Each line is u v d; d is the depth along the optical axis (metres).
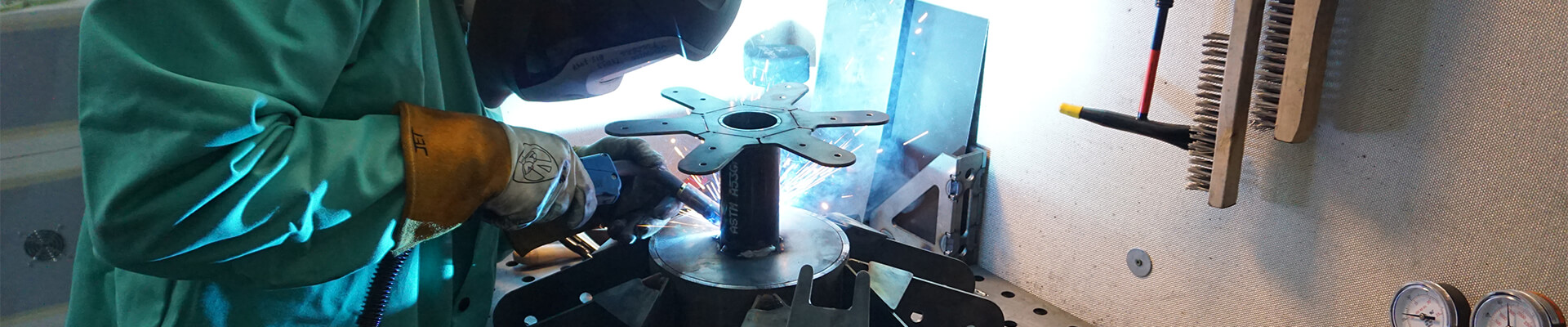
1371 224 1.24
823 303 1.34
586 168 1.32
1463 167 1.13
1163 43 1.40
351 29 0.98
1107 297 1.64
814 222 1.53
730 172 1.34
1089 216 1.62
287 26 0.93
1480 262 1.15
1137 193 1.52
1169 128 1.33
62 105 1.42
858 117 1.35
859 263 1.45
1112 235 1.59
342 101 1.04
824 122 1.32
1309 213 1.31
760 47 2.00
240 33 0.90
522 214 1.11
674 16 1.18
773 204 1.38
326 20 0.97
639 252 1.50
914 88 1.88
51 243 1.49
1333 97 1.24
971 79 1.76
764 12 2.05
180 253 0.92
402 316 1.19
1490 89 1.08
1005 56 1.69
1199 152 1.30
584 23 1.16
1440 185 1.16
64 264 1.51
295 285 1.01
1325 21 1.12
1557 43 1.01
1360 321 1.29
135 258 0.91
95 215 0.88
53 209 1.47
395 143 1.00
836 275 1.35
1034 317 1.70
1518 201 1.09
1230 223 1.42
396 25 1.05
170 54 0.88
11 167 1.41
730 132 1.27
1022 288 1.82
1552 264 1.08
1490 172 1.11
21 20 1.35
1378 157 1.21
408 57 1.06
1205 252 1.46
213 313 1.08
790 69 1.98
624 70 1.28
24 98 1.39
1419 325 1.17
